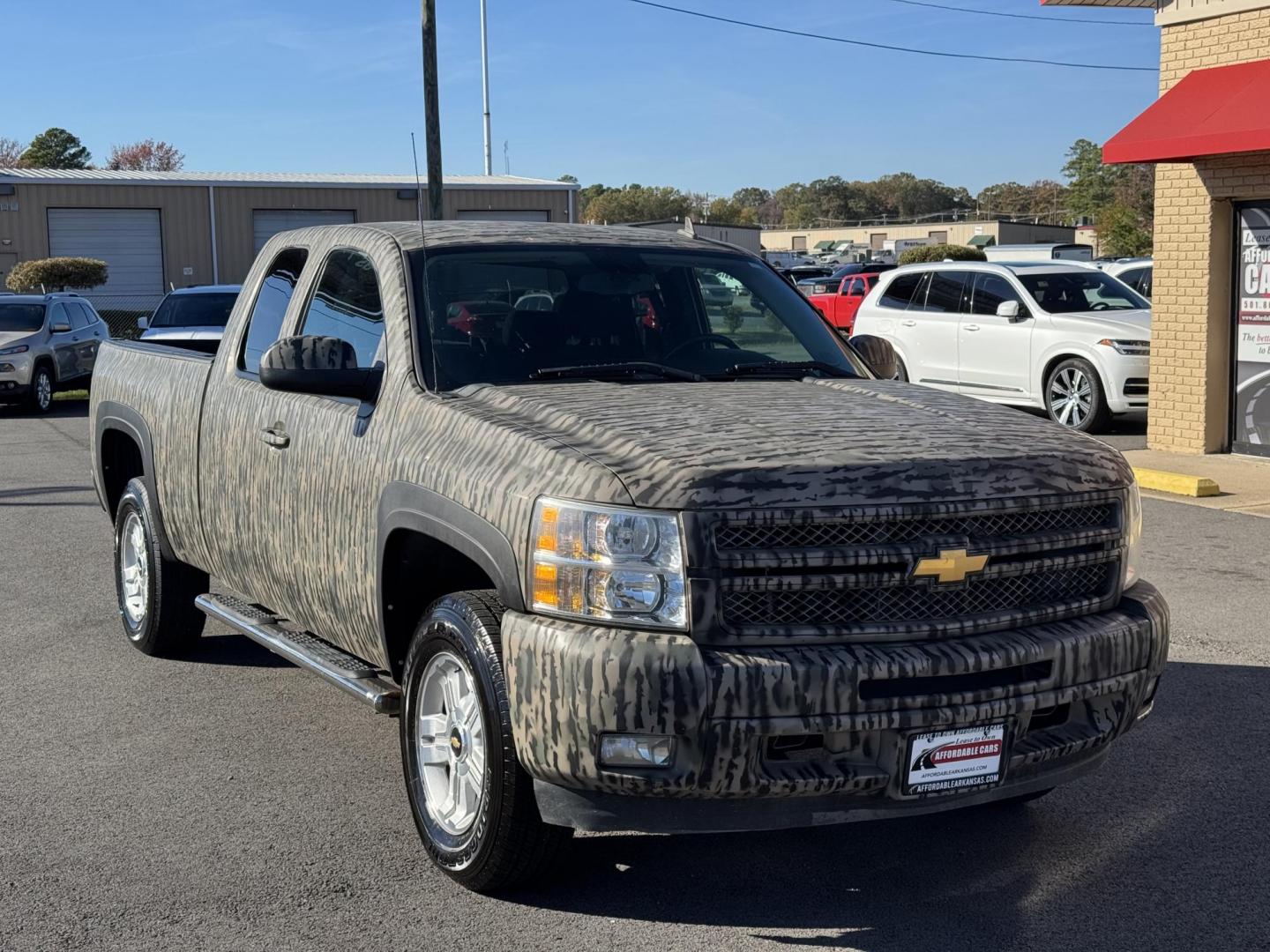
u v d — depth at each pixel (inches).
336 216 1664.6
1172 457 521.7
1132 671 152.8
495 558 147.9
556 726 138.1
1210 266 512.7
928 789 140.5
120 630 285.4
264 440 202.8
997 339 641.0
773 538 137.6
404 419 172.1
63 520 423.2
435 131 930.1
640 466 140.6
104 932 149.5
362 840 175.6
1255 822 181.3
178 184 1603.1
